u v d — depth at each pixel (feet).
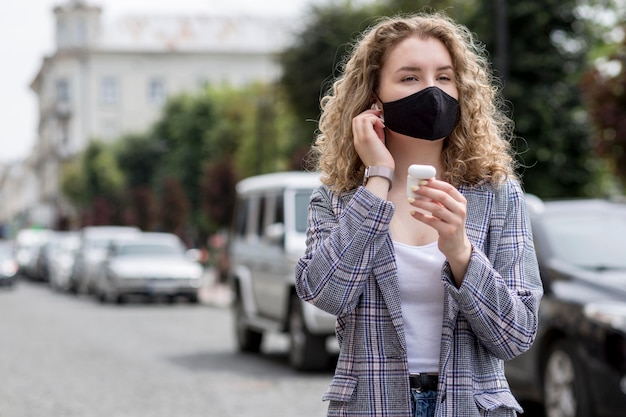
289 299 42.19
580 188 82.38
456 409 9.36
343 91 10.48
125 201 253.24
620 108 52.01
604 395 24.79
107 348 53.93
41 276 157.07
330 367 44.14
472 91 10.09
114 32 360.48
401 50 9.97
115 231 120.26
